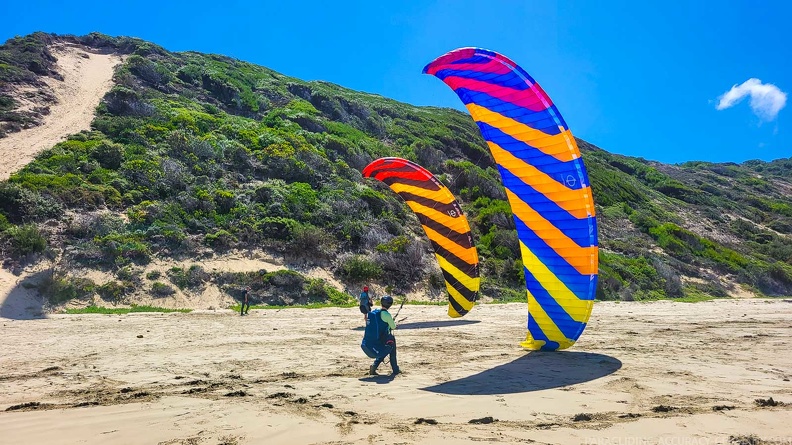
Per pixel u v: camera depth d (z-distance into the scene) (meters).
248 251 24.25
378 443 4.26
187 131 34.53
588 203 8.64
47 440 4.36
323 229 27.34
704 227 51.47
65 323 15.05
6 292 17.61
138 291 20.09
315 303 22.28
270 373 7.71
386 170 16.38
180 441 4.35
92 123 34.38
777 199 82.62
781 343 11.10
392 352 7.52
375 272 25.14
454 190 38.75
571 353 9.53
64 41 54.09
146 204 25.33
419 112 59.38
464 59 8.54
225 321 16.06
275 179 31.70
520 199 9.37
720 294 34.78
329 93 51.53
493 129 9.32
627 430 4.61
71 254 20.66
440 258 16.86
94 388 6.70
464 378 7.17
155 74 44.53
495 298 26.17
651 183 67.88
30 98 37.03
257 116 43.38
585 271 8.91
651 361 8.59
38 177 24.95
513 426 4.76
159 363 8.66
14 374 7.73
